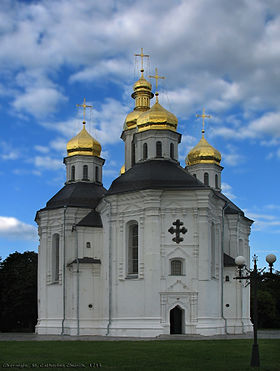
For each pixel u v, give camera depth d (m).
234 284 62.31
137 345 41.22
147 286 53.97
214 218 59.16
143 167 60.47
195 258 54.81
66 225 64.38
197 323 53.66
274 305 96.12
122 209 57.81
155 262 54.19
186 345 40.88
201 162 75.81
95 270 60.84
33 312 88.19
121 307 55.91
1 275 89.00
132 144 72.50
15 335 62.84
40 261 66.81
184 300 54.12
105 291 58.41
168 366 29.09
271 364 30.12
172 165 60.91
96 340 47.88
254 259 31.89
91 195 67.56
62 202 66.75
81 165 71.31
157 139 62.44
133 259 57.28
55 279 65.06
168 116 62.84
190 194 55.78
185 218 55.62
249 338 50.06
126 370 27.55
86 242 62.62
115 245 57.69
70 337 55.44
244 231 72.56
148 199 55.44
